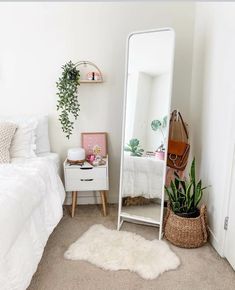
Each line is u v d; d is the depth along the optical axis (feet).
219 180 5.93
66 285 4.99
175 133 7.32
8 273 3.68
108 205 8.62
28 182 5.15
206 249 6.15
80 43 7.55
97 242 6.32
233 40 5.26
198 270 5.40
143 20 7.48
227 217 5.61
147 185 7.20
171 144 6.98
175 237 6.16
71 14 7.35
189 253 5.98
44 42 7.48
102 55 7.66
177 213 6.29
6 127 6.61
